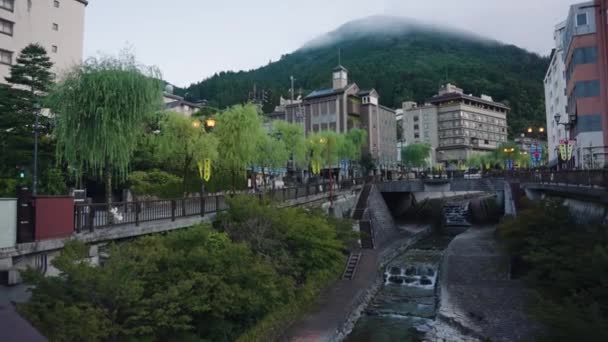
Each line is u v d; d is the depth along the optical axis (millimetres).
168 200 16219
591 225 18297
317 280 20953
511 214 35688
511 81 137125
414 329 17906
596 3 34906
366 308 20859
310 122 69875
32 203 10898
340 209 36844
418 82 137750
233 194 20688
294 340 14969
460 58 176125
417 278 25859
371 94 70812
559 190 21922
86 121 15633
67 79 15984
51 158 25781
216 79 147375
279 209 20562
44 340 2922
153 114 17359
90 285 8969
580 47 37500
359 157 58719
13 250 10031
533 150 66125
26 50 27094
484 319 17172
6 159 25016
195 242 13695
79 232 12422
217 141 26609
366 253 27141
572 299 11852
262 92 83375
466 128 100250
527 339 14867
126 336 9227
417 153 76875
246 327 13938
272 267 15789
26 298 9344
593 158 31578
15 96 25547
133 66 16703
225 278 12797
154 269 10844
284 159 38938
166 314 10094
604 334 9625
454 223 51375
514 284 20938
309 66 187625
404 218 53875
